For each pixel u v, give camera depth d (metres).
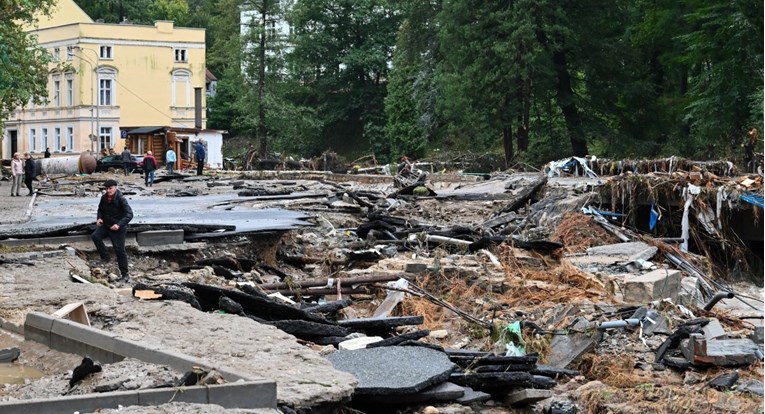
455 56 60.66
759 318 18.56
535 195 31.62
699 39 51.62
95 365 9.00
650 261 23.36
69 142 84.81
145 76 85.38
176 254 20.58
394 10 86.81
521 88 59.88
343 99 91.81
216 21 93.44
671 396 12.06
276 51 81.56
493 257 21.39
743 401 11.80
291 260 22.61
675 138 59.72
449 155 61.91
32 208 31.42
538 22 58.88
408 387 9.81
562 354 14.07
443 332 15.26
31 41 41.91
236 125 86.50
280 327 12.20
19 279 15.38
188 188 43.53
